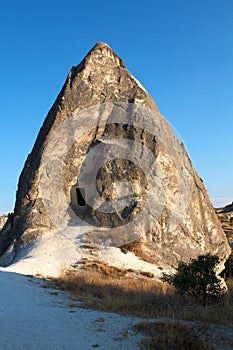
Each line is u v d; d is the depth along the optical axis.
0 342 7.71
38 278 16.39
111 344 8.00
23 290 13.35
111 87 30.11
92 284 15.59
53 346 7.66
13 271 17.38
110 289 14.70
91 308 11.36
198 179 29.27
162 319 10.11
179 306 11.66
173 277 14.32
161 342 8.10
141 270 19.16
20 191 27.53
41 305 11.27
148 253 21.34
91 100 29.20
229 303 12.21
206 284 12.91
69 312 10.59
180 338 8.24
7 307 10.60
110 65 31.55
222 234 26.80
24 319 9.45
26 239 23.50
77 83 29.86
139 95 29.48
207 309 11.13
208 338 8.66
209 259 13.29
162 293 13.95
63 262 19.80
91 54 31.45
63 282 15.59
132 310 11.25
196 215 25.64
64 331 8.69
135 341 8.26
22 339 7.95
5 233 26.80
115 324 9.53
